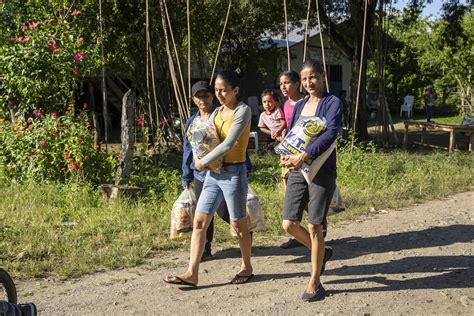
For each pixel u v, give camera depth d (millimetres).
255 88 22766
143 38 14938
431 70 28984
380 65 15750
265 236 6836
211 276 5559
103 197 8164
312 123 4645
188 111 11188
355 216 7844
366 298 4934
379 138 16094
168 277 5172
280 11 17625
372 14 15820
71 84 10695
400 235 6926
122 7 14109
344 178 9562
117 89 16797
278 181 9906
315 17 17719
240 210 5152
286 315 4629
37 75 9797
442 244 6551
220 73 5008
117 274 5621
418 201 8781
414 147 16328
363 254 6207
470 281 5336
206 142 4984
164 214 7496
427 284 5262
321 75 4875
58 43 10406
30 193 8242
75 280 5457
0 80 10312
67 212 7555
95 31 13414
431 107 23828
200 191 5746
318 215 4781
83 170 8891
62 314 4695
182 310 4758
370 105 27031
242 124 4965
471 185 9945
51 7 11383
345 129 14562
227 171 5078
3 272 4215
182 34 16500
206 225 5199
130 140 8484
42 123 9172
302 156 4617
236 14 18406
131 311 4742
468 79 27656
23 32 10586
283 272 5633
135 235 6691
